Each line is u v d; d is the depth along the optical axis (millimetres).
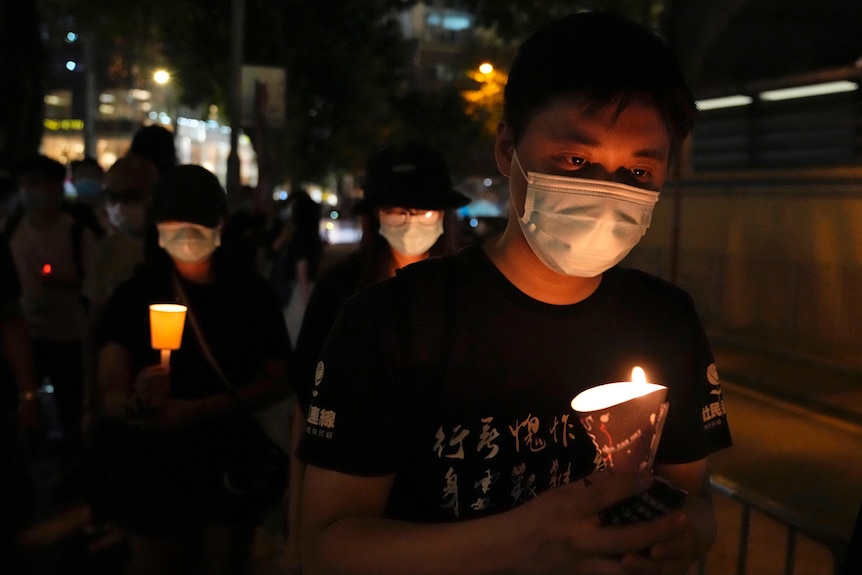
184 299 3129
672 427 1559
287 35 28156
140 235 4387
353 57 29531
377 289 1444
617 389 1243
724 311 13023
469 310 1420
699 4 14172
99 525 4742
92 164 7555
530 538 1145
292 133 30359
